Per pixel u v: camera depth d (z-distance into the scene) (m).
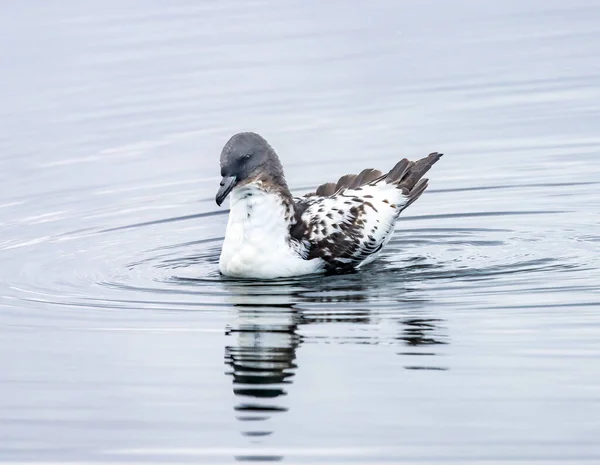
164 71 26.36
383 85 25.23
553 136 22.16
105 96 25.12
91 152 22.50
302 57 27.00
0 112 24.44
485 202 19.52
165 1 31.80
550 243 17.31
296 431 11.82
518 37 27.66
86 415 12.38
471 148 21.91
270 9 30.73
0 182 21.28
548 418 11.87
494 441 11.45
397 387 12.60
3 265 17.44
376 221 16.67
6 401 12.73
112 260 17.55
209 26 29.27
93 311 15.27
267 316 14.70
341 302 15.11
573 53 26.31
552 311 14.48
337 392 12.54
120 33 29.02
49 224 19.38
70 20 30.22
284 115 23.81
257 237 15.98
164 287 16.09
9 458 11.58
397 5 30.67
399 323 14.29
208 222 19.33
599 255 16.58
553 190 19.78
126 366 13.46
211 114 23.91
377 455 11.31
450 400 12.28
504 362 13.09
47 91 25.48
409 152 21.78
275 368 13.19
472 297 15.10
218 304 15.27
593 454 11.20
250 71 26.17
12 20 30.41
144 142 22.83
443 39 27.84
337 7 30.67
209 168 21.67
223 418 12.12
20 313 15.27
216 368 13.27
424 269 16.39
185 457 11.42
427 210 19.36
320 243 16.14
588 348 13.35
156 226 19.22
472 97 24.34
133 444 11.74
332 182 18.81
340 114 23.77
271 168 15.86
